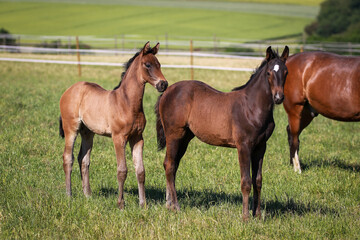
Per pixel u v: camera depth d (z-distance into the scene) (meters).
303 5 98.69
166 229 6.68
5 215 6.88
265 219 7.28
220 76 24.86
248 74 25.45
